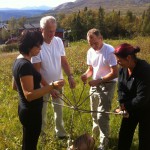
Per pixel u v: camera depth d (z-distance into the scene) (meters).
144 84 1.94
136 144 2.63
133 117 2.15
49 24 2.39
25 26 48.41
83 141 2.07
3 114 3.44
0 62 8.15
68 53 7.66
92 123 2.99
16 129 3.00
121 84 2.12
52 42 2.52
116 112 2.15
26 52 1.90
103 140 2.52
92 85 2.41
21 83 1.88
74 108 2.31
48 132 2.84
